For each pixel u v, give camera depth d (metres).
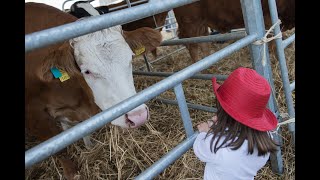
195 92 3.92
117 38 2.50
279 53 2.27
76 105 2.89
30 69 2.63
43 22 2.83
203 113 3.38
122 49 2.47
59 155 2.78
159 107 3.65
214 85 1.64
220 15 4.72
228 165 1.59
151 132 3.01
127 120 2.32
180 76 1.63
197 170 2.58
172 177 2.60
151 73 3.83
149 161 2.71
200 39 2.80
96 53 2.42
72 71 2.44
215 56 1.82
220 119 1.60
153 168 1.62
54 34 1.09
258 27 2.11
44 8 2.97
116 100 2.45
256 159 1.63
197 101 3.71
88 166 2.82
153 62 5.65
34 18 2.85
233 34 2.36
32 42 1.03
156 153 2.81
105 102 2.51
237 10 4.49
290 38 2.42
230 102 1.53
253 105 1.50
